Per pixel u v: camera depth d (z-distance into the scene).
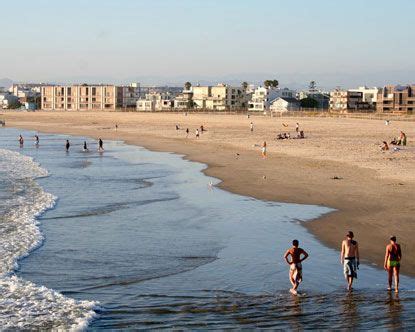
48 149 84.44
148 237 27.97
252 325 16.86
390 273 19.67
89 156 73.00
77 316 17.67
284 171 51.84
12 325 17.08
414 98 188.88
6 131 132.62
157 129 125.19
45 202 37.19
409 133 94.19
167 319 17.45
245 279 21.36
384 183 42.78
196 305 18.61
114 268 22.89
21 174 53.25
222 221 31.47
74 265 23.30
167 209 35.06
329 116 156.25
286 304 18.53
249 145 79.06
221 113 191.25
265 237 27.73
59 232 29.06
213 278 21.52
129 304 18.81
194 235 28.33
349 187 41.50
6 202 37.31
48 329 16.80
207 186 44.62
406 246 25.14
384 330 16.27
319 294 19.44
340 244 26.16
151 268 22.84
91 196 40.31
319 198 37.59
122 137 108.38
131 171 55.97
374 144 72.81
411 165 52.62
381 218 30.94
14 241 26.77
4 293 19.81
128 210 34.81
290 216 32.31
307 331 16.34
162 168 58.31
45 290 20.12
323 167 53.31
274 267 22.81
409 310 17.78
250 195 39.75
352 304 18.38
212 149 77.62
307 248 25.55
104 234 28.62
